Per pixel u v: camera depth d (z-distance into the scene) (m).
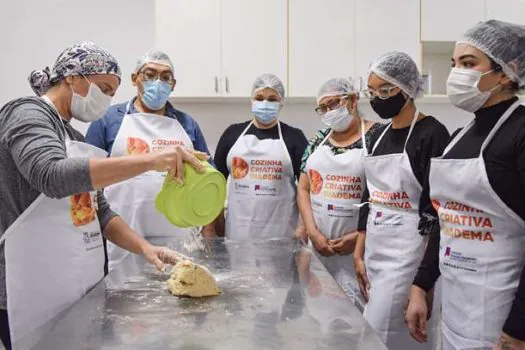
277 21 2.90
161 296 1.24
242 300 1.20
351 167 2.09
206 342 0.94
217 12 2.88
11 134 1.13
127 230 1.54
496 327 1.17
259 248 1.83
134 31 3.11
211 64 2.89
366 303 1.89
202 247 1.85
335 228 2.13
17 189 1.21
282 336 0.96
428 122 1.69
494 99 1.23
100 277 1.39
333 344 0.92
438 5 2.94
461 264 1.24
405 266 1.67
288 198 2.45
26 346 1.15
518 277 1.16
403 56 1.68
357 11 2.92
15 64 3.06
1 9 3.03
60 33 3.07
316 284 1.34
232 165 2.46
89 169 1.07
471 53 1.22
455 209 1.26
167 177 1.31
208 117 3.23
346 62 2.94
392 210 1.71
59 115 1.28
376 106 1.72
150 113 2.20
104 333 0.99
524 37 1.19
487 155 1.18
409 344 1.71
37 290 1.23
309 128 3.26
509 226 1.16
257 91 2.41
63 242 1.26
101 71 1.29
